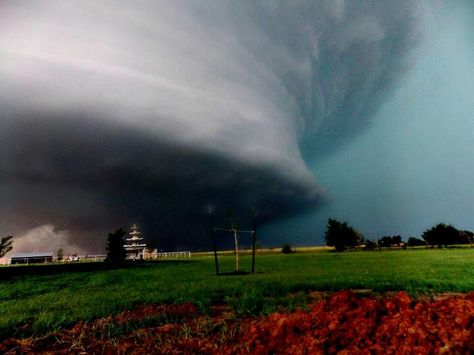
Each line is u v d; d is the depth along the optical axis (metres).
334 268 20.55
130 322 7.25
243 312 7.76
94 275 21.50
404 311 5.39
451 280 11.97
